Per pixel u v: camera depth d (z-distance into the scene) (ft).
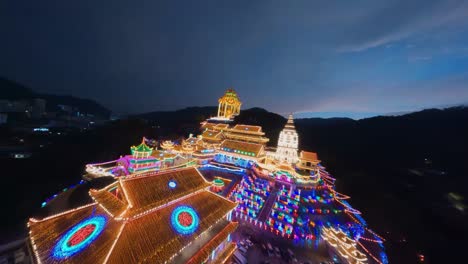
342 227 129.80
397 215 161.99
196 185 68.80
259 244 100.83
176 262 52.75
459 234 137.49
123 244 42.34
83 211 54.44
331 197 161.48
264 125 352.90
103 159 231.30
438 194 173.68
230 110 399.24
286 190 157.07
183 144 230.68
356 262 91.04
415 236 138.82
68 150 223.71
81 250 42.93
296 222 121.90
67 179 176.04
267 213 128.77
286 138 204.85
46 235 48.21
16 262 77.61
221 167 202.80
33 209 127.44
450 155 214.48
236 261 86.02
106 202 50.57
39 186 154.71
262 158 208.33
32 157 191.21
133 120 347.77
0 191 134.82
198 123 463.83
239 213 127.85
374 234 134.41
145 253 43.34
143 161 166.09
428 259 119.14
